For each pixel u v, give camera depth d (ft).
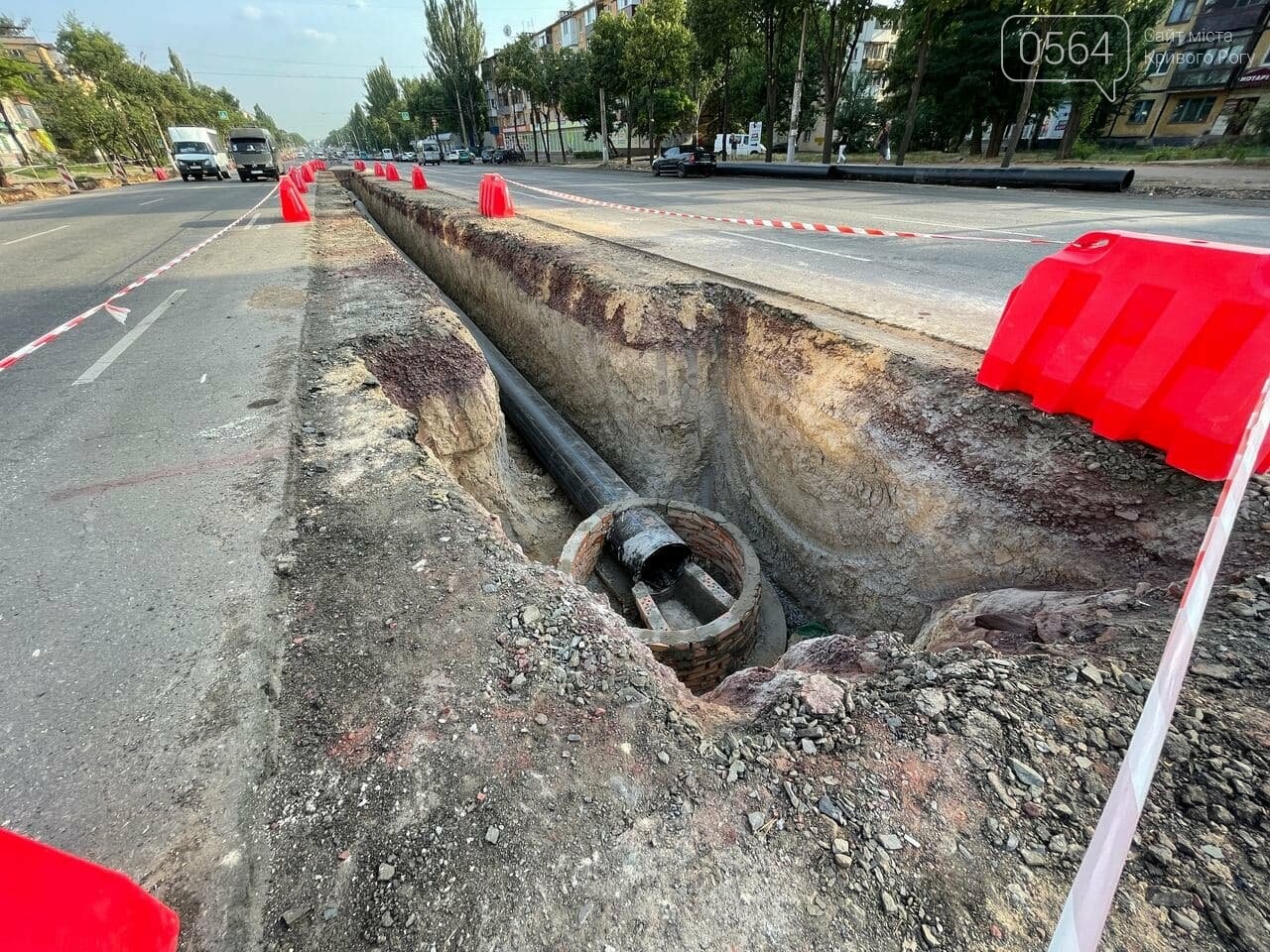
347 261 25.08
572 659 6.16
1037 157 69.41
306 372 13.53
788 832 4.57
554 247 25.52
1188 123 73.77
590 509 17.89
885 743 5.30
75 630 6.70
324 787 4.92
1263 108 58.95
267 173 86.99
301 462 10.04
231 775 5.04
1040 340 9.93
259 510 8.78
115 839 4.58
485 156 164.96
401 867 4.35
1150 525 8.36
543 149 191.11
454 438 15.69
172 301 19.43
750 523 18.47
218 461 10.07
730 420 18.83
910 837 4.54
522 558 7.95
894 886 4.23
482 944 3.92
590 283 20.53
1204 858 4.32
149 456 10.29
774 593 15.94
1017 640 7.48
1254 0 64.90
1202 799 4.68
